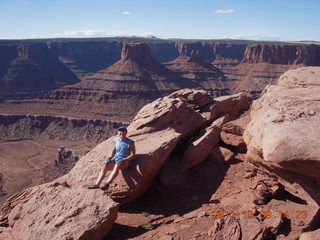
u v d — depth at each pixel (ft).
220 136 42.06
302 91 34.58
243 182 33.22
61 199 27.86
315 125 23.39
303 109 27.20
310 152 21.52
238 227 25.02
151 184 36.22
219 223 25.91
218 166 37.19
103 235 26.48
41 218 26.58
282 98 32.01
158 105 40.40
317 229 23.91
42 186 33.76
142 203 33.53
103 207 26.61
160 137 36.17
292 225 24.64
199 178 35.55
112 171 31.58
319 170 21.90
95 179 32.89
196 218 28.58
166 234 26.94
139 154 33.14
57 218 26.09
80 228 25.08
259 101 33.58
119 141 32.35
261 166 29.37
